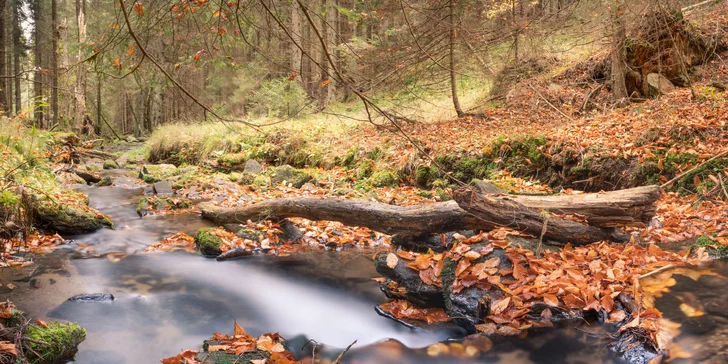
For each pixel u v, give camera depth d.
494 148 8.05
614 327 3.08
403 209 4.61
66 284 4.20
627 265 3.71
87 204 7.16
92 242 5.53
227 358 2.78
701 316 2.87
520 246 3.83
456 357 2.96
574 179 7.19
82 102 18.34
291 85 12.47
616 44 8.22
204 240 5.28
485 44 6.60
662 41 8.81
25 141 8.37
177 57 2.58
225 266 4.88
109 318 3.55
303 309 3.86
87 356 2.98
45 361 2.76
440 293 3.78
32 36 21.89
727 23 10.30
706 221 4.92
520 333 3.14
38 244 5.27
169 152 12.77
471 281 3.54
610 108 8.92
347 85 2.18
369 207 4.81
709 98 7.64
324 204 5.17
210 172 10.70
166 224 6.46
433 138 8.98
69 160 11.20
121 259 5.00
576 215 4.12
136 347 3.12
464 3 6.04
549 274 3.55
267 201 5.87
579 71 10.59
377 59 5.51
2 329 2.75
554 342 3.02
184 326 3.48
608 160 6.91
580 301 3.29
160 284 4.32
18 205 4.72
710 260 3.75
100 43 2.26
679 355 2.57
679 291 3.21
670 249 4.25
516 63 9.23
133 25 2.30
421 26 6.04
